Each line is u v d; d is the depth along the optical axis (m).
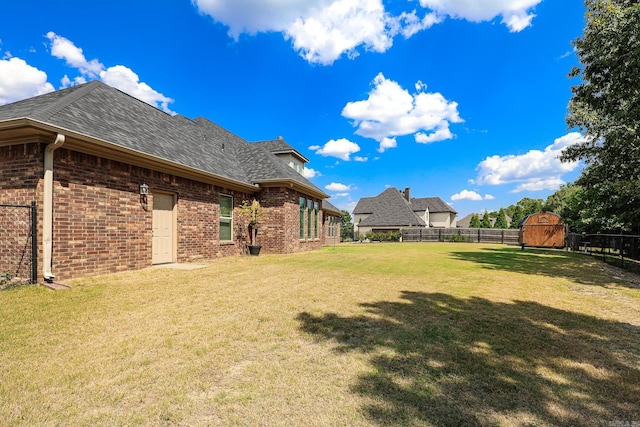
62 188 6.37
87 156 6.90
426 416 2.18
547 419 2.18
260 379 2.70
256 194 14.42
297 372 2.84
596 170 12.01
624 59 9.13
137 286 6.32
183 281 7.00
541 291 6.64
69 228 6.50
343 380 2.70
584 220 18.95
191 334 3.76
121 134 7.97
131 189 8.02
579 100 11.95
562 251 19.17
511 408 2.30
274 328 4.02
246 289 6.31
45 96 9.09
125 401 2.33
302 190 16.14
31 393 2.40
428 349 3.39
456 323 4.30
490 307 5.20
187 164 9.68
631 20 8.59
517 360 3.14
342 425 2.08
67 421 2.08
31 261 6.04
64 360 3.00
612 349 3.48
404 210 39.50
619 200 11.58
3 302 4.88
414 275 8.55
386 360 3.10
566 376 2.82
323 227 23.38
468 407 2.31
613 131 10.89
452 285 7.12
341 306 5.13
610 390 2.59
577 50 11.28
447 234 33.59
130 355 3.14
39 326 3.91
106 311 4.61
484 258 13.95
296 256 13.03
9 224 6.24
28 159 6.09
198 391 2.50
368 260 12.04
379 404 2.33
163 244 9.44
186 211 10.16
